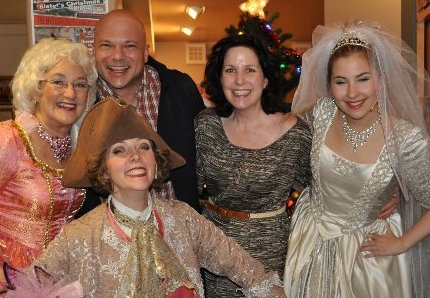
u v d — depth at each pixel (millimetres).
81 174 2051
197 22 9305
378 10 5344
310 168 2631
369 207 2449
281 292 2113
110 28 2633
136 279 1866
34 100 2289
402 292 2461
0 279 1910
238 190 2590
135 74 2680
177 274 1911
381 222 2512
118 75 2662
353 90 2275
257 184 2572
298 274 2537
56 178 2295
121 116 1915
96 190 2016
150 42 8664
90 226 1940
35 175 2252
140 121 1935
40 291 1798
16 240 2252
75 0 2922
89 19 2941
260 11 4047
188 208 2115
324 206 2543
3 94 7160
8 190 2250
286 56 3564
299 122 2629
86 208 2570
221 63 2650
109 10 2967
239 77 2559
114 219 1953
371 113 2383
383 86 2279
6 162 2209
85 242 1909
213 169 2652
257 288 2074
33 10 2893
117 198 1976
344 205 2477
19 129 2260
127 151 1940
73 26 2932
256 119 2631
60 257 1888
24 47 7340
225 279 2643
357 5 5379
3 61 7344
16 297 1787
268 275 2119
